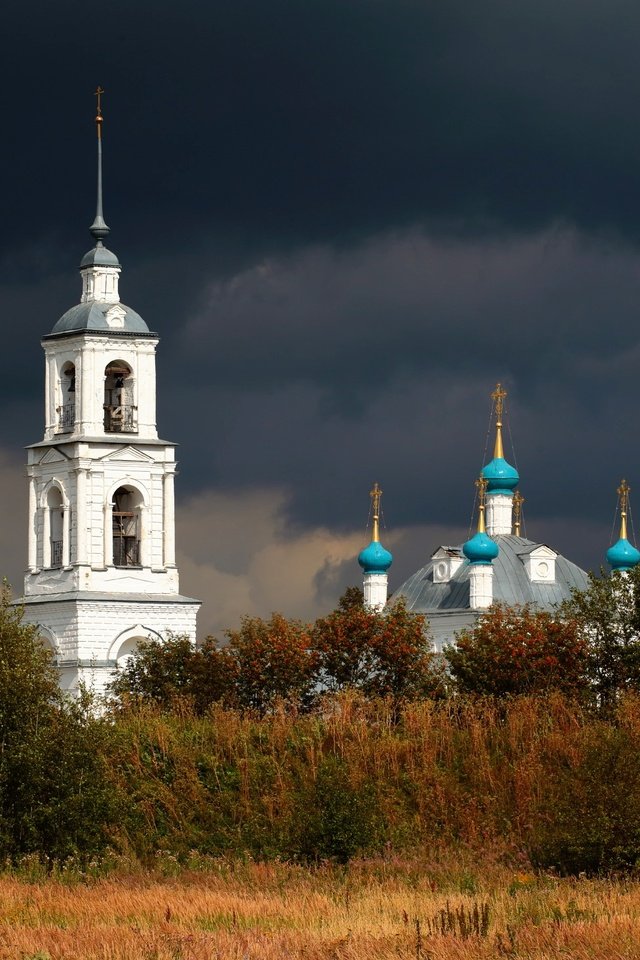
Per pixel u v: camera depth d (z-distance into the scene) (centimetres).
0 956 14162
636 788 19512
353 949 13888
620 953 13462
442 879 19025
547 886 18062
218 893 17950
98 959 13912
